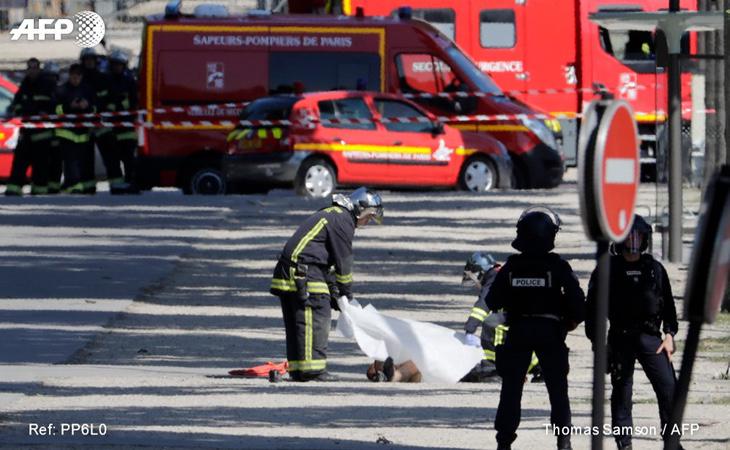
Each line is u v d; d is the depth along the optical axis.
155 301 54.25
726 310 50.44
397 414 34.22
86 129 88.56
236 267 62.41
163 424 32.56
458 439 30.86
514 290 28.27
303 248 40.25
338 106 86.62
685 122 73.62
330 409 34.88
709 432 31.16
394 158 86.62
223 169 86.38
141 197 85.88
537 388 38.66
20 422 32.62
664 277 29.03
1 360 42.31
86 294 54.94
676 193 62.91
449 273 60.53
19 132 88.50
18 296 54.25
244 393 37.50
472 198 84.12
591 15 62.34
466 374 40.06
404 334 40.22
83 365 42.00
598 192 19.11
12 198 85.12
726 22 50.72
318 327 40.28
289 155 85.44
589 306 28.08
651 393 37.62
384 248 67.00
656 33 63.16
